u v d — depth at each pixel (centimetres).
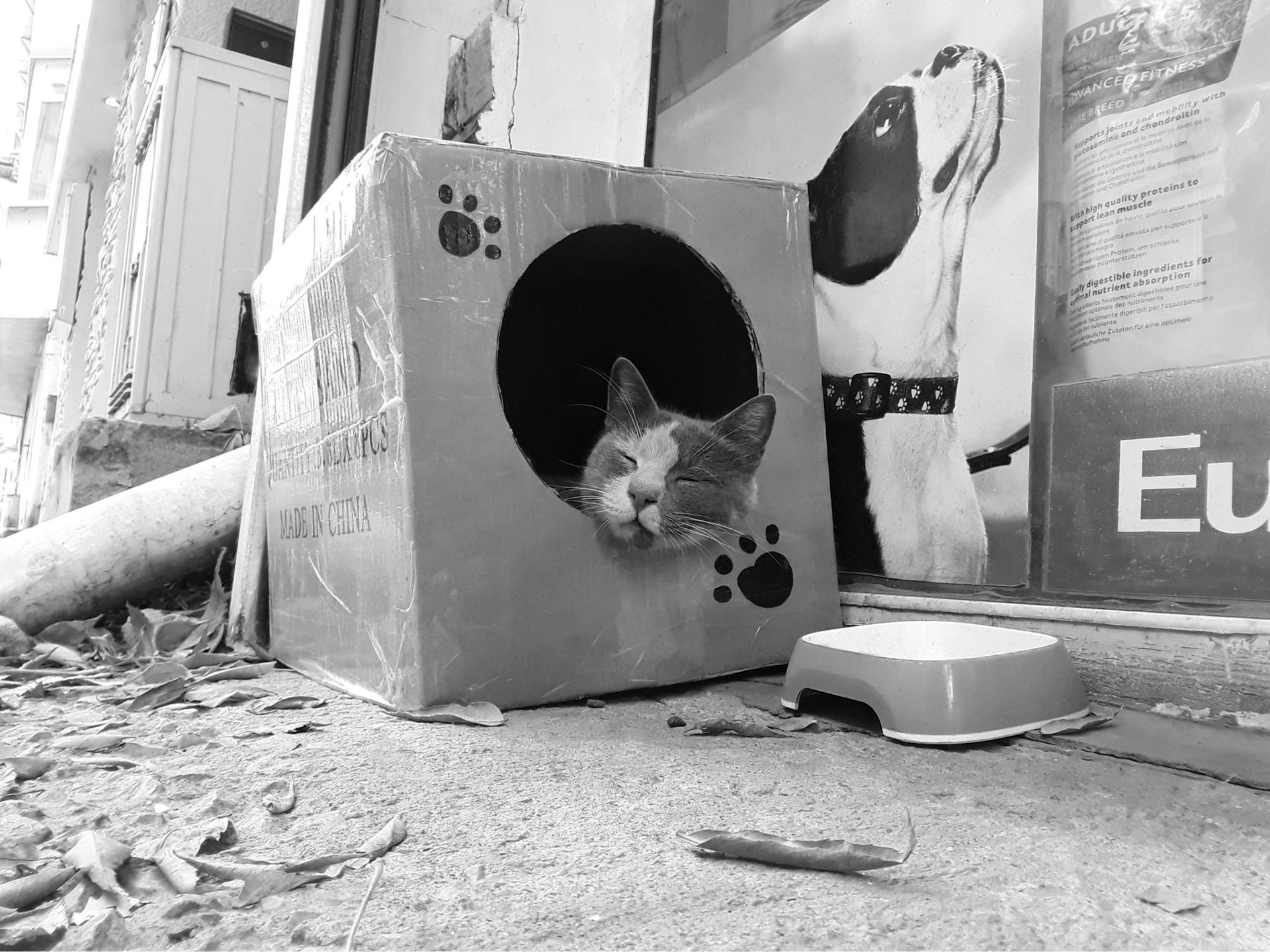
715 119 247
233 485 266
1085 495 155
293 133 272
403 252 144
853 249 203
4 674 187
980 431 174
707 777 112
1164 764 116
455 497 144
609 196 163
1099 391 153
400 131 298
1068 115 160
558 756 121
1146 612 143
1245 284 136
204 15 412
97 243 809
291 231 266
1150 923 72
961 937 69
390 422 146
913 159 189
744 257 175
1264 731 128
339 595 169
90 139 789
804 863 81
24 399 1542
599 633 155
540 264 202
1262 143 134
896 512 191
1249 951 68
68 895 76
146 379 372
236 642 226
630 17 287
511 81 284
